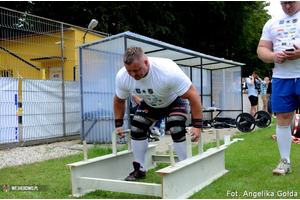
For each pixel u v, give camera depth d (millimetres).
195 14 20328
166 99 3127
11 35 6867
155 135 7758
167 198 2533
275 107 3443
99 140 6840
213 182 3201
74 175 2922
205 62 9711
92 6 15828
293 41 3238
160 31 18500
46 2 15453
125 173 3707
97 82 6848
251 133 7348
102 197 2832
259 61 25047
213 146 5527
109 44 6617
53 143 7141
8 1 14773
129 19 16984
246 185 3002
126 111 6457
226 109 10891
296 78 3270
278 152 4738
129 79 3049
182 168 2781
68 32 9062
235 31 21984
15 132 6465
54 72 8602
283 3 3229
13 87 6445
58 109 7488
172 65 2914
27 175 3727
